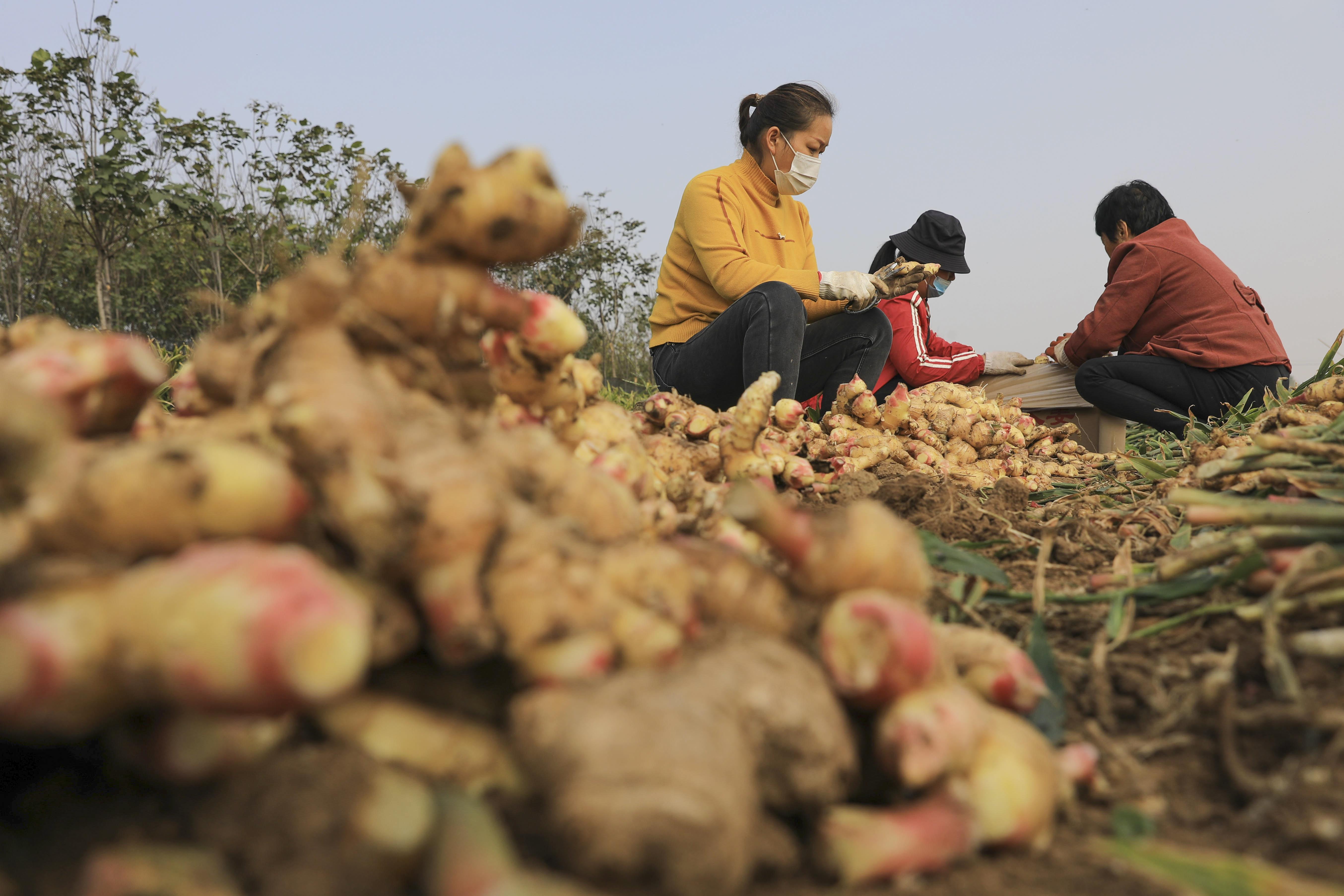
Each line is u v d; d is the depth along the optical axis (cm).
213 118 1430
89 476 86
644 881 79
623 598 101
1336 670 132
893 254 646
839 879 95
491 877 78
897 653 102
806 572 113
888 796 110
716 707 92
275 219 1580
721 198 489
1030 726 121
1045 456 520
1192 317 589
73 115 1289
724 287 474
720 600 117
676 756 82
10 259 1567
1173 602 176
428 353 130
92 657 79
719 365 479
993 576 189
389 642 96
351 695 98
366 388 104
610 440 190
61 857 85
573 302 2020
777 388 400
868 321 513
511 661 99
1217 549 168
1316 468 215
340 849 80
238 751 86
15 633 77
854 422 418
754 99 530
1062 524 255
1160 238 614
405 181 139
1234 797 113
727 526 171
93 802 93
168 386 377
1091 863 101
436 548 94
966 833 98
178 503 86
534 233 127
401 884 82
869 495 299
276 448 103
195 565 79
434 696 103
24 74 1257
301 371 104
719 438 298
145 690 79
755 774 96
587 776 82
